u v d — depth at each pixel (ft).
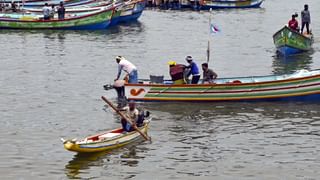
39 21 320.70
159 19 379.55
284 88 170.91
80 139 137.69
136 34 311.68
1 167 122.21
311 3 493.77
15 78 201.46
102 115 158.51
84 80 199.93
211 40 294.87
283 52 255.09
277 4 485.56
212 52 261.03
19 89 185.98
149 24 354.13
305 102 171.94
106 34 310.45
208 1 440.45
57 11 336.49
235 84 169.58
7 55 245.24
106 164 124.26
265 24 360.07
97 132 144.56
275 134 143.84
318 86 171.12
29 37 296.30
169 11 430.20
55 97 176.55
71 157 127.75
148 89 169.58
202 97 170.60
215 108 165.78
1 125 149.18
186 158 128.16
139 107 165.27
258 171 121.70
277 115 159.43
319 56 253.03
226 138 140.77
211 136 142.10
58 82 196.54
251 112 162.20
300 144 137.08
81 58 241.14
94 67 223.10
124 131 137.59
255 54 257.96
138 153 130.52
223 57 249.75
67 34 309.01
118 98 169.78
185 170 121.80
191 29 333.62
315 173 120.78
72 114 159.12
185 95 170.09
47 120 153.69
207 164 125.08
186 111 162.61
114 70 217.97
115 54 252.01
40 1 378.73
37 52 253.85
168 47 272.72
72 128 147.43
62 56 245.04
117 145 133.08
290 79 170.30
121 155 129.18
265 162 126.41
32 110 162.50
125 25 348.18
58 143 136.56
